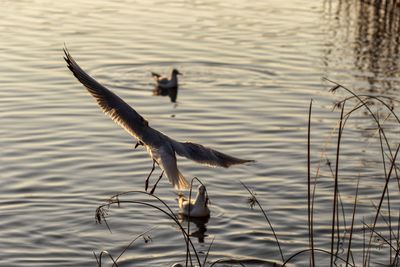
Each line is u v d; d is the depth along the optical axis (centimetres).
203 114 2452
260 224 1753
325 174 2014
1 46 3080
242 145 2195
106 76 2830
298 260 1581
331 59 3062
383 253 1603
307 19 3688
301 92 2670
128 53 3086
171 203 1880
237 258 1599
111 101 768
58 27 3403
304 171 2031
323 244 1655
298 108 2509
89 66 2919
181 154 739
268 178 1989
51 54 3008
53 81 2703
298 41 3300
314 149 2173
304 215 1794
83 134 2238
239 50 3156
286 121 2391
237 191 1922
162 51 3128
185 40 3278
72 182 1936
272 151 2155
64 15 3628
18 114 2377
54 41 3183
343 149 2181
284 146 2191
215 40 3288
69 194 1873
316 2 4072
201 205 1791
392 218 1780
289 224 1750
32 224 1723
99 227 1730
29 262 1565
